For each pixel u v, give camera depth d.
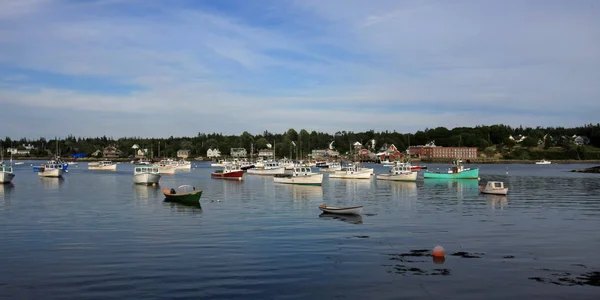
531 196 67.81
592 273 25.78
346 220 43.06
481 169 195.12
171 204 56.03
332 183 97.69
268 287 23.14
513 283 24.02
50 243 32.53
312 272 25.64
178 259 28.11
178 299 21.44
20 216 45.53
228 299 21.48
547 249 31.20
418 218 44.56
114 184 92.19
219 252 29.88
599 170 155.62
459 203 58.00
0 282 23.78
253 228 38.50
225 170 119.06
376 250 30.67
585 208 52.97
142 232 36.62
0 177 90.75
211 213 47.69
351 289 22.94
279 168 133.50
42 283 23.61
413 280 24.38
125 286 23.14
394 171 106.38
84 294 22.05
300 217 44.88
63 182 98.00
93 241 33.16
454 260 28.27
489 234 36.28
